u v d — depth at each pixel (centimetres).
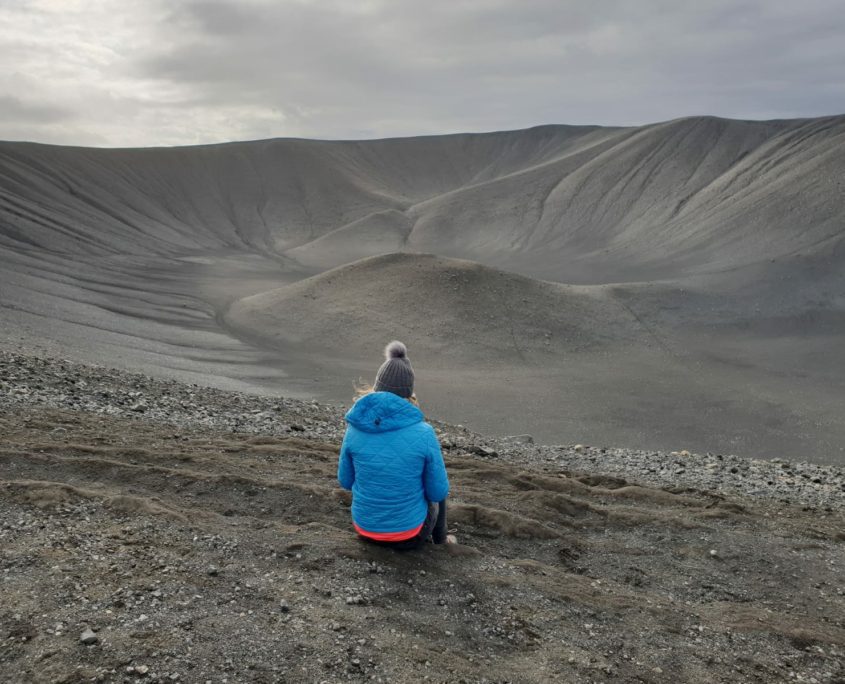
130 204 12156
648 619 418
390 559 438
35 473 564
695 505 730
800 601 480
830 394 3309
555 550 538
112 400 1089
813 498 956
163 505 509
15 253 6128
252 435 969
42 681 273
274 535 465
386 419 416
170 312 4700
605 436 2522
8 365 1169
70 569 375
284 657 313
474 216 12938
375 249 11712
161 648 307
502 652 353
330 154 18288
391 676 308
